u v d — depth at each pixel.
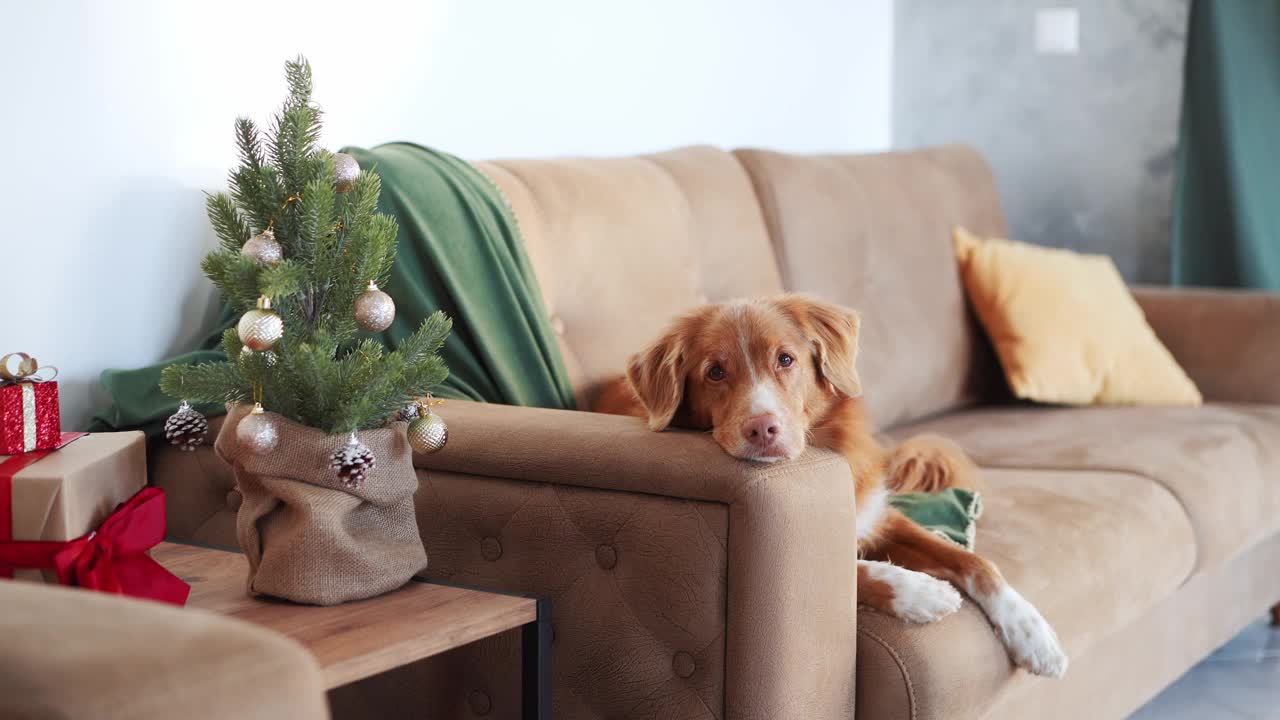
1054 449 2.88
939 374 3.42
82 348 2.06
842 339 1.95
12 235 1.93
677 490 1.61
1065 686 2.21
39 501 1.42
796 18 4.03
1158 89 4.20
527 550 1.74
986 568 1.90
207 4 2.23
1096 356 3.45
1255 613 3.13
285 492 1.47
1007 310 3.49
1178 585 2.52
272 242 1.47
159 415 1.98
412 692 1.89
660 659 1.65
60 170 2.00
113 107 2.08
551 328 2.24
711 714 1.62
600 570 1.69
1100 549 2.25
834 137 4.32
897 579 1.78
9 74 1.91
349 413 1.45
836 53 4.28
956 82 4.55
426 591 1.57
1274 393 3.49
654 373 1.86
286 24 2.38
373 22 2.56
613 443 1.68
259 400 1.48
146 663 0.86
